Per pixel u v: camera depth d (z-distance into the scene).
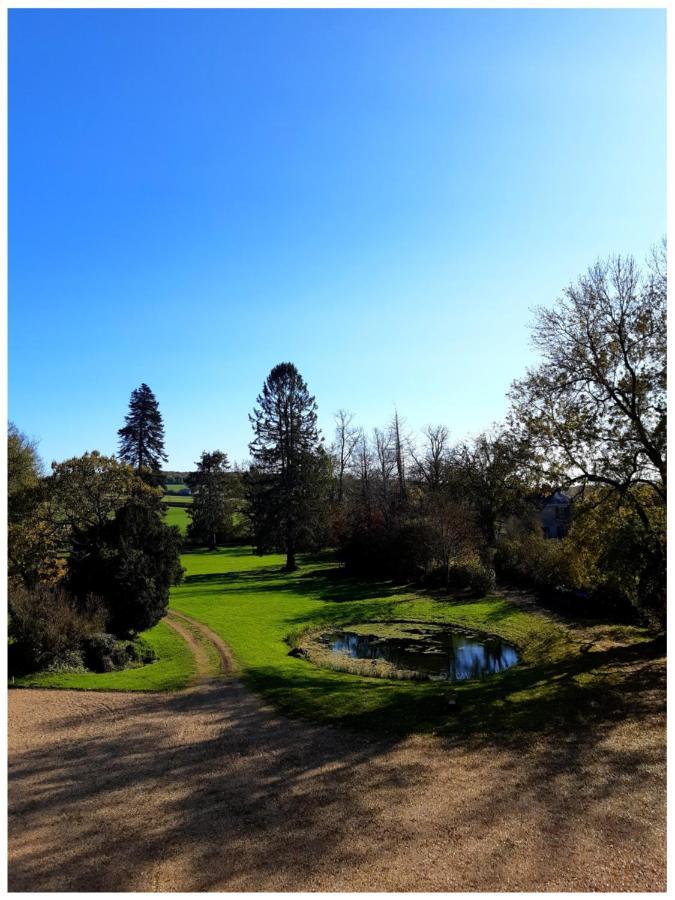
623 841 7.22
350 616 26.41
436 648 21.39
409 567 35.91
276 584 36.66
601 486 18.03
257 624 24.20
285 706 13.09
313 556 52.38
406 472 54.38
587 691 13.54
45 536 24.16
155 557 21.28
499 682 15.04
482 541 35.47
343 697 13.77
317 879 6.57
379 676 17.02
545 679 14.90
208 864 6.94
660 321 15.73
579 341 16.89
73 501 25.22
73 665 16.75
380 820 7.91
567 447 17.06
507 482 18.59
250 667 16.84
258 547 45.19
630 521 17.02
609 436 16.66
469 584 32.09
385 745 10.72
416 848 7.18
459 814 8.02
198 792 8.88
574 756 9.95
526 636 21.91
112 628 19.77
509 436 18.34
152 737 11.33
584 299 16.80
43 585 19.33
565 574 27.30
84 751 10.67
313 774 9.47
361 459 59.78
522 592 31.27
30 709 13.25
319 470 45.53
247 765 9.88
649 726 11.21
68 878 6.70
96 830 7.80
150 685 15.04
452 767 9.66
